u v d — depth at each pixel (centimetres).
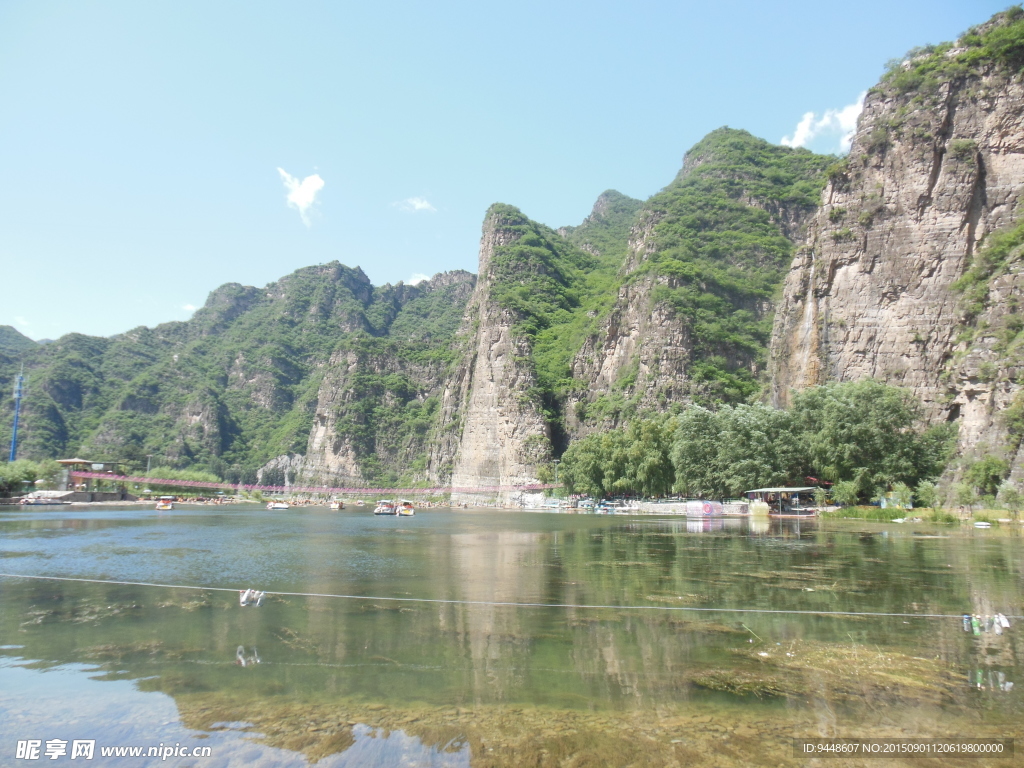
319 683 1955
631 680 1953
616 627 2572
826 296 12050
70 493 16700
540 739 1557
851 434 9081
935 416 10075
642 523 8881
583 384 19875
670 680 1948
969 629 2469
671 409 15288
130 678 2012
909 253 11219
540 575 3944
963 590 3216
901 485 8269
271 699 1831
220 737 1593
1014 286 8525
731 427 10731
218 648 2325
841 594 3150
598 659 2161
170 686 1942
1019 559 4212
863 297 11612
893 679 1931
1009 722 1630
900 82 11944
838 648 2244
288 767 1437
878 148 11900
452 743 1542
